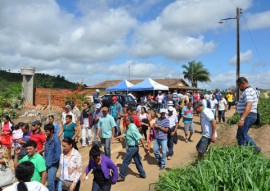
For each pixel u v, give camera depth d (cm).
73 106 1266
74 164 586
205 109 762
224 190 440
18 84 2230
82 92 2381
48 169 657
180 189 488
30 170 399
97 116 1195
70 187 575
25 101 2178
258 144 1013
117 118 1348
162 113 934
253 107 689
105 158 585
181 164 966
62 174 589
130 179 874
